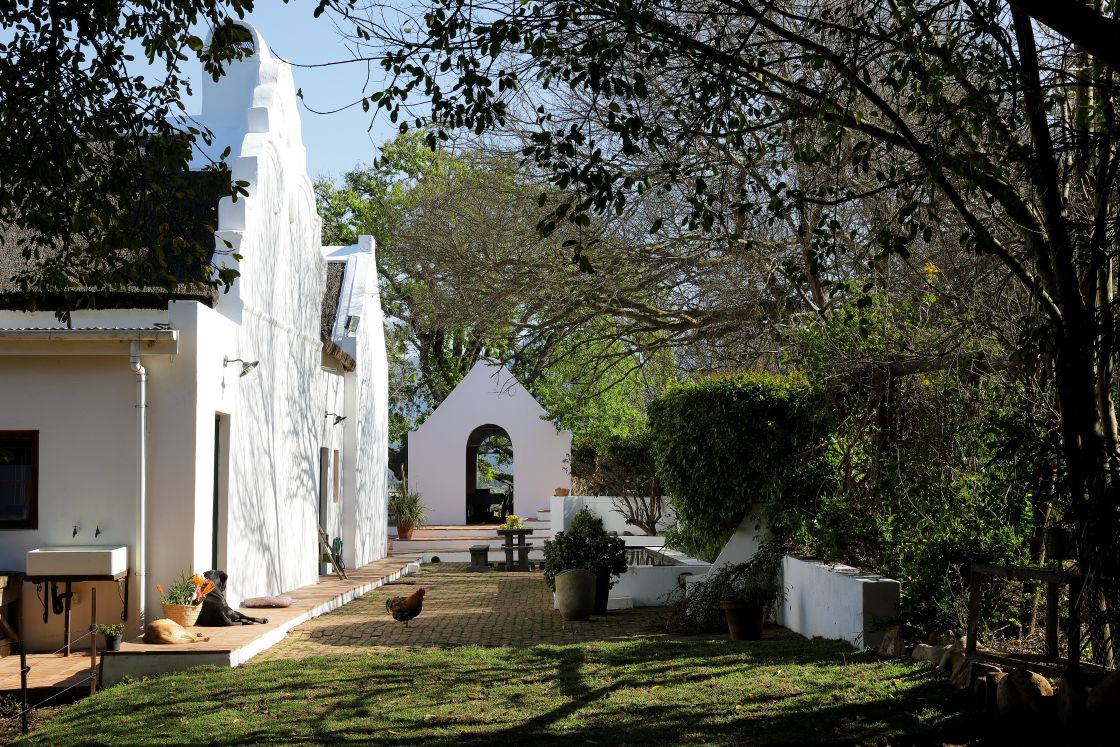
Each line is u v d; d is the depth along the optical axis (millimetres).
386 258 35219
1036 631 10172
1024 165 8156
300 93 7988
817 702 8383
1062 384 7441
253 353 15328
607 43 7871
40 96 8469
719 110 8477
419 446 35594
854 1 8945
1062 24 5840
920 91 8453
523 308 19609
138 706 9047
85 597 12234
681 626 13781
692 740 7438
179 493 12461
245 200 14914
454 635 13664
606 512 26688
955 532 10320
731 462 14766
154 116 8961
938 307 10945
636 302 18016
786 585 13992
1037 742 7012
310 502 19547
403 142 33438
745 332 16734
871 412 11500
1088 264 7824
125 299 13430
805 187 10695
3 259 13805
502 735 7750
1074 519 7246
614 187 15344
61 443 12398
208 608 12656
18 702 9852
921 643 9875
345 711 8633
